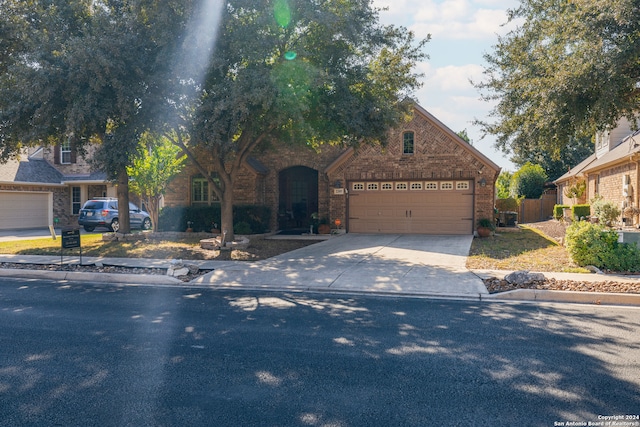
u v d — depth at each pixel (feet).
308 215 78.28
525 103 39.88
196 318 24.00
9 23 47.85
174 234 66.33
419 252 47.62
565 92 32.37
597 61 30.27
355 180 67.82
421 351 18.45
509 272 35.73
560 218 94.48
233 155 48.70
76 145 50.11
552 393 14.44
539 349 18.60
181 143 50.11
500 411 13.29
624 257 35.40
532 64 37.01
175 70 38.09
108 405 13.79
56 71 37.88
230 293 30.99
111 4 44.78
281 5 38.55
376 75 45.57
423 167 65.00
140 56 39.29
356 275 35.58
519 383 15.21
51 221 92.48
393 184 66.80
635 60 30.89
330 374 16.07
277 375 16.02
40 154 98.68
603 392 14.48
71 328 22.15
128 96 38.50
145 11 39.11
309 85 38.37
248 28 38.29
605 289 29.09
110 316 24.52
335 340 20.02
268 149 65.67
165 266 40.27
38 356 18.12
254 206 66.95
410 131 65.31
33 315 24.79
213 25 37.68
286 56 40.47
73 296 30.09
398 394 14.43
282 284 33.06
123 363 17.30
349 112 41.68
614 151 75.20
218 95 38.11
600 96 31.76
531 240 58.18
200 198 73.31
